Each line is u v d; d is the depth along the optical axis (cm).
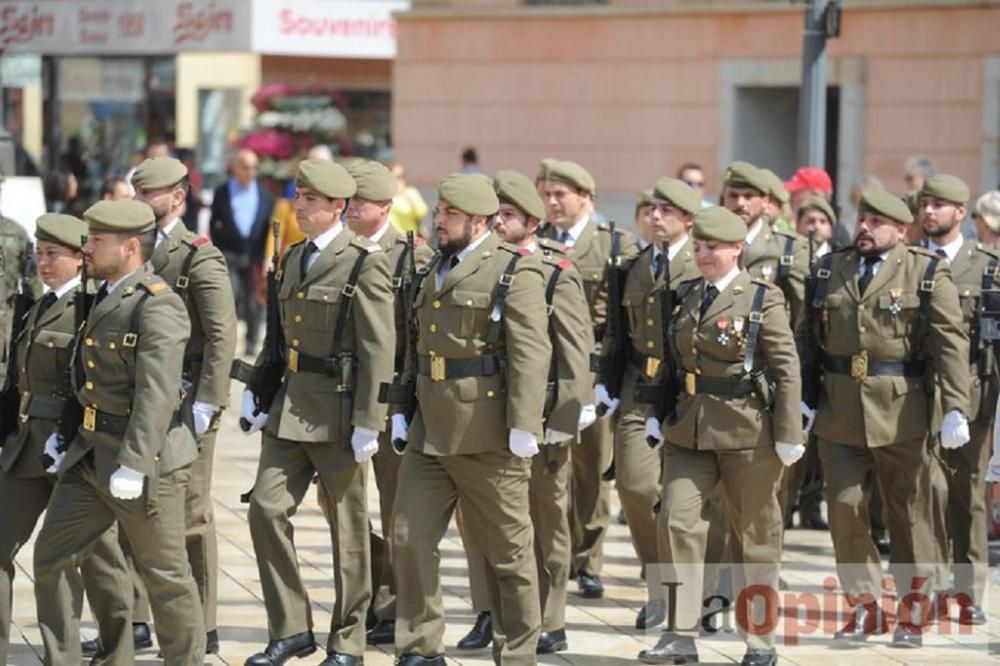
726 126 7994
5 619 2880
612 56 8294
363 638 3058
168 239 3070
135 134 8969
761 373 3089
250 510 3020
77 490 2783
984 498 3562
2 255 3528
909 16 7481
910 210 3519
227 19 7812
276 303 3078
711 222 3098
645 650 3184
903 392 3303
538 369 2881
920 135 7481
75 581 2861
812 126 4944
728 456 3106
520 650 2938
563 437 3036
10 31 8331
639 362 3397
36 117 9238
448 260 2955
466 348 2898
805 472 3784
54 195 5891
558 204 3644
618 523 4344
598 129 8356
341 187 3041
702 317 3100
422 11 8712
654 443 3203
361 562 3044
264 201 7000
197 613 2831
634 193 8262
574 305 3056
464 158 7569
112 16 8012
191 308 3064
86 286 2827
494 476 2909
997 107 7312
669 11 8106
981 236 3978
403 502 2939
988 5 7300
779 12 7806
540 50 8481
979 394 3531
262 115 9250
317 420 3017
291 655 3016
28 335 2864
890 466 3375
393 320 3031
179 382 2736
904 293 3284
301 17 8075
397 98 8831
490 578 2984
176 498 2789
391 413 3023
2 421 2900
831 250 3731
